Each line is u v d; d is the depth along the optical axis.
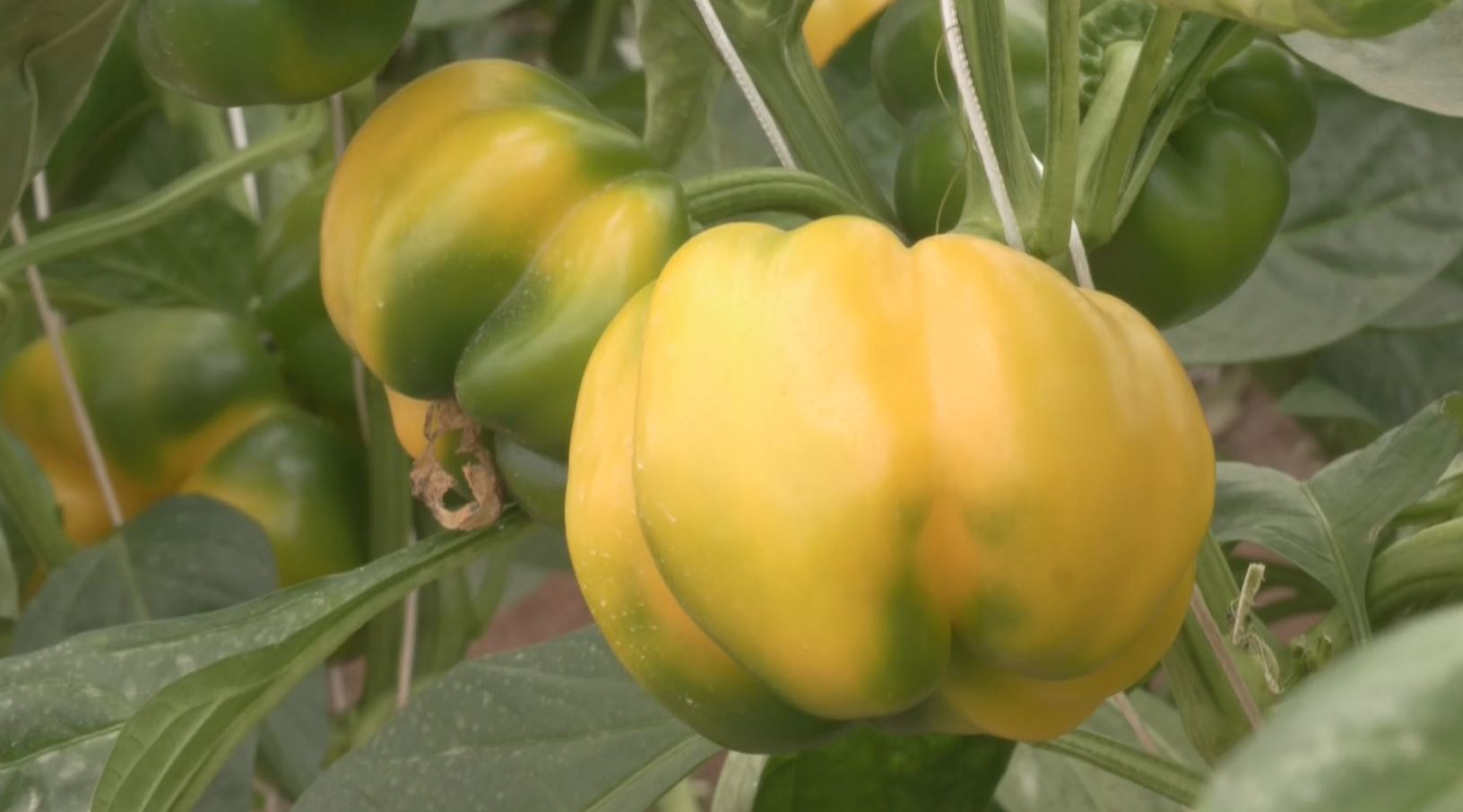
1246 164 0.52
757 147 0.80
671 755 0.54
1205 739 0.49
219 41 0.50
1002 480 0.39
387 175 0.48
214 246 0.74
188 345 0.68
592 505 0.42
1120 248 0.52
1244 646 0.49
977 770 0.55
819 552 0.39
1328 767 0.26
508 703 0.56
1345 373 0.81
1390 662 0.27
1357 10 0.37
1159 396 0.40
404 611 0.73
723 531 0.39
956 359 0.39
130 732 0.47
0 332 0.68
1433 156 0.65
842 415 0.39
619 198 0.47
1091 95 0.52
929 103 0.55
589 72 1.06
